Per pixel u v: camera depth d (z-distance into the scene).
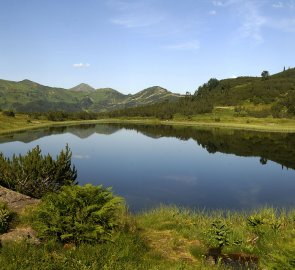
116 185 31.44
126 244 9.63
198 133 105.75
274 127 128.38
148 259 9.39
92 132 106.00
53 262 7.79
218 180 34.78
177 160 49.34
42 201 12.62
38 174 17.09
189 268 9.23
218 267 9.49
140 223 14.01
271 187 31.44
